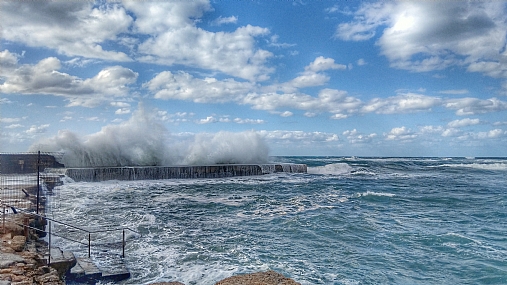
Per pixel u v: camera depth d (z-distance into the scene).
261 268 7.11
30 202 9.78
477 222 11.55
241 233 9.84
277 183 22.27
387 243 9.05
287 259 7.72
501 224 11.27
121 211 12.29
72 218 10.91
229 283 5.38
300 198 16.27
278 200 15.62
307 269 7.14
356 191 19.25
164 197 15.90
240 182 22.45
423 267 7.38
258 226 10.70
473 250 8.47
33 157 13.71
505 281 6.68
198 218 11.70
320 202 15.23
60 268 6.27
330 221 11.41
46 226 9.23
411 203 15.39
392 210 13.63
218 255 7.90
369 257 7.95
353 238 9.49
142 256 7.70
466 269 7.28
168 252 8.02
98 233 9.27
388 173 33.22
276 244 8.85
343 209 13.65
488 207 14.46
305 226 10.71
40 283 5.12
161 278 6.50
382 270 7.19
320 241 9.18
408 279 6.75
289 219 11.64
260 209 13.46
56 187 14.16
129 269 6.93
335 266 7.36
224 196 16.61
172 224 10.73
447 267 7.38
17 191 11.02
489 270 7.21
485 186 22.64
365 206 14.45
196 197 16.14
